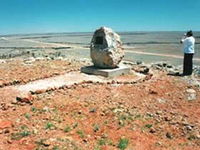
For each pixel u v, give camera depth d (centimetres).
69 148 905
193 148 1019
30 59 2428
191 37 1920
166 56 5391
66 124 1094
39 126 1056
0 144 912
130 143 1001
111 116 1198
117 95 1466
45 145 906
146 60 4584
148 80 1766
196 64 3850
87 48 8138
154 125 1157
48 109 1222
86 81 1648
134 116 1216
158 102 1426
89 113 1216
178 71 2116
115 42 1934
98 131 1066
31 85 1589
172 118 1228
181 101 1463
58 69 2002
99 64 1944
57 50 7231
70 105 1282
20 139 945
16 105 1259
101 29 1939
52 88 1488
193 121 1227
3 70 1920
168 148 999
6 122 1065
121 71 1917
